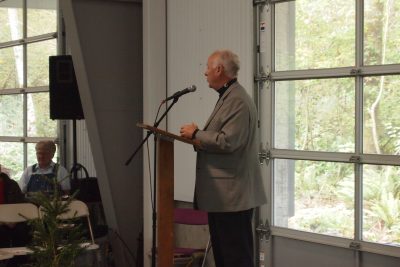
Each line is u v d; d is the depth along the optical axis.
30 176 6.11
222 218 3.27
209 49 5.18
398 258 4.14
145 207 5.41
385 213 4.21
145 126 2.98
